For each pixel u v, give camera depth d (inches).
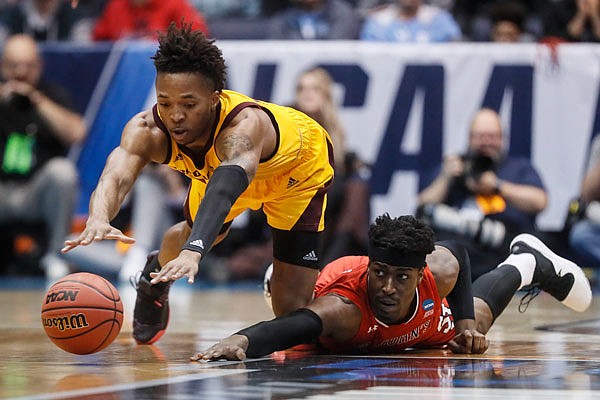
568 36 1056.2
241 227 1058.7
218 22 1179.9
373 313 430.0
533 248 523.2
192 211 456.8
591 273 1013.8
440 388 323.3
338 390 317.7
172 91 387.2
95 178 1060.5
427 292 437.4
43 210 1055.0
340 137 968.3
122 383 337.7
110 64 1051.9
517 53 1000.9
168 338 538.9
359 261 469.4
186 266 351.3
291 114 448.8
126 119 1051.9
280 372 366.9
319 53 1019.9
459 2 1209.4
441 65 1007.6
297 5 1119.6
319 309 421.7
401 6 1111.0
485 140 935.0
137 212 1031.6
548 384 335.0
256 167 396.5
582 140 994.7
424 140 1010.7
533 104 1000.2
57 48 1055.6
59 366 397.4
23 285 1026.7
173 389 321.1
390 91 1012.5
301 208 451.8
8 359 428.5
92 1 1257.4
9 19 1177.4
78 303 410.6
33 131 1039.6
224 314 718.5
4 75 1037.8
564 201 995.9
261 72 1026.7
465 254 467.5
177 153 413.4
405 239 413.7
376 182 1012.5
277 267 462.0
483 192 937.5
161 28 1107.9
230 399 298.8
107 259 1052.5
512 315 719.1
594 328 601.9
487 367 386.9
